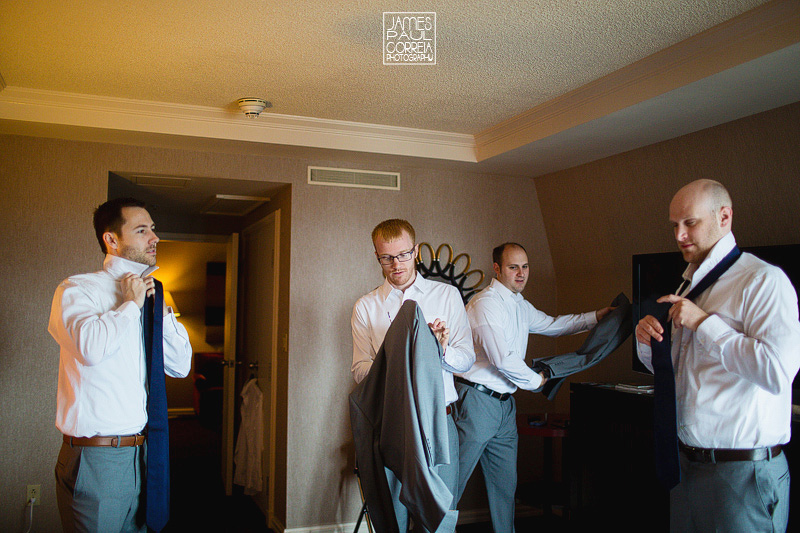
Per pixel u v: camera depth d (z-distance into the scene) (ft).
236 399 16.37
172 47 7.97
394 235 7.66
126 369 6.52
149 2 6.79
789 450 7.42
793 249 7.95
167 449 6.82
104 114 10.14
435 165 12.82
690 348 6.27
